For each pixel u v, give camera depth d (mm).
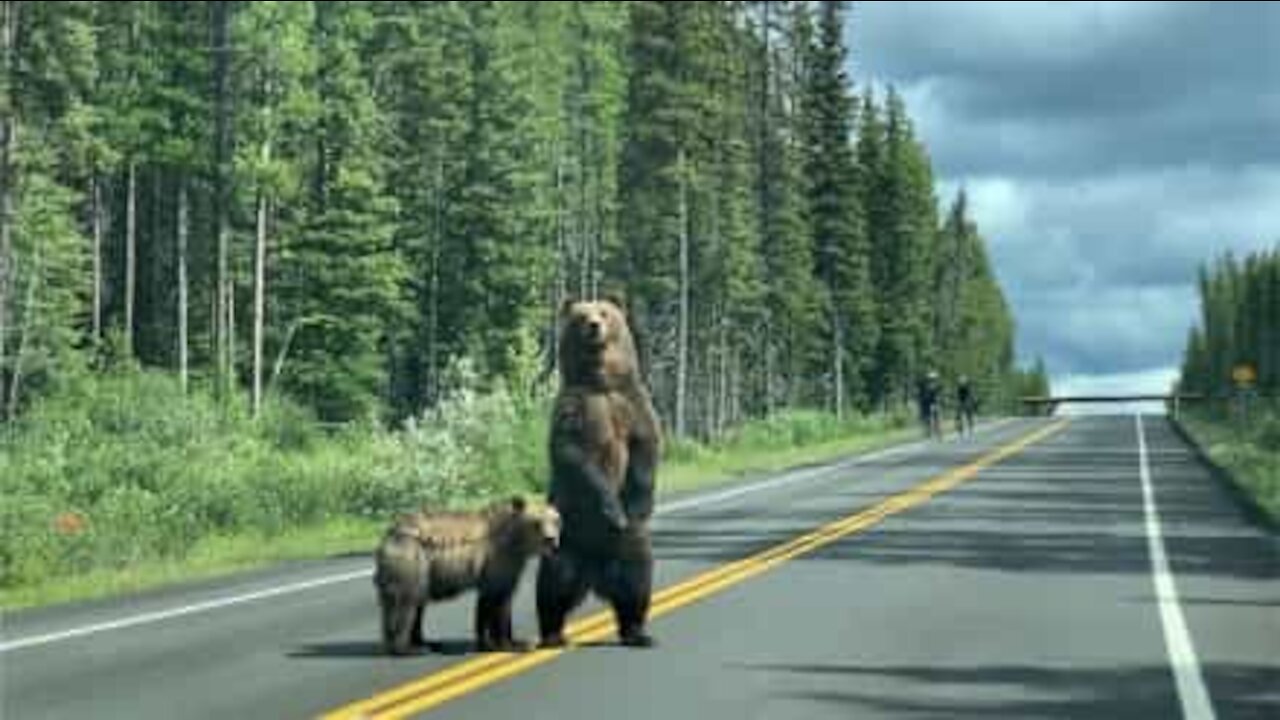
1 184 56469
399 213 76375
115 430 36406
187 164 66312
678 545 24172
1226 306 102750
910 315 108562
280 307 72500
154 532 24688
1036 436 71625
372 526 29641
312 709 10648
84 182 82812
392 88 79688
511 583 13086
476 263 74062
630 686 11539
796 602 17000
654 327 82625
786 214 85562
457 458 33312
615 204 84625
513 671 12180
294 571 21141
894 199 108000
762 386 99375
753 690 11422
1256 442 48281
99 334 79188
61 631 14930
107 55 67125
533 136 76625
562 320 12945
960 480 41312
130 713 10594
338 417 69375
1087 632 14719
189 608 16828
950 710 10703
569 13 87562
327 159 72125
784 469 49469
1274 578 19500
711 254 79188
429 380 74562
